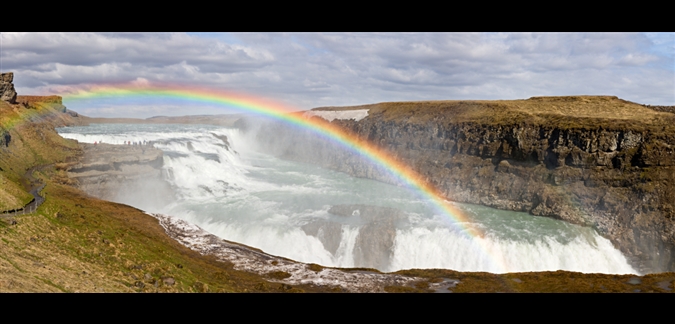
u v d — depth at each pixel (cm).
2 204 4084
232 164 10269
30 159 6831
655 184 6669
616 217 6662
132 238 4478
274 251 5872
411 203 7788
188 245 5128
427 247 5938
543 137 7912
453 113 10406
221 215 6619
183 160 8450
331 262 5909
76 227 4216
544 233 6412
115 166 7238
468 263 5809
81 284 2830
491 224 6762
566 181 7419
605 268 6034
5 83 9044
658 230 6244
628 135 7181
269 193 8112
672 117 8369
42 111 11156
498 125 8662
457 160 9012
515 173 8025
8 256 2895
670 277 4981
